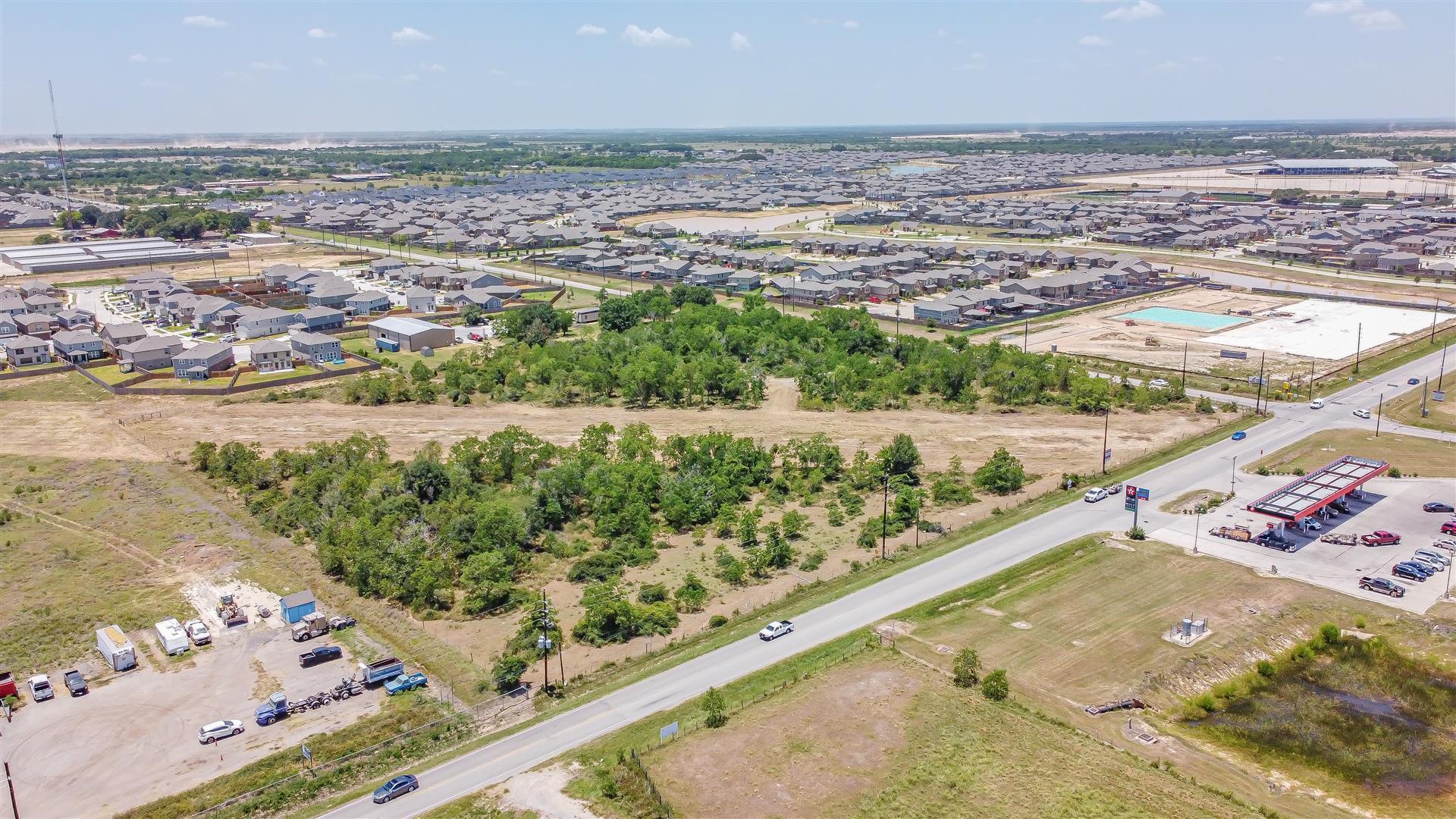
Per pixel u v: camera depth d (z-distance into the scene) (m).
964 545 93.88
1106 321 199.38
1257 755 63.66
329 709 68.69
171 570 91.06
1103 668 72.25
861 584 86.25
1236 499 104.12
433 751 63.81
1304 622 78.88
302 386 155.12
